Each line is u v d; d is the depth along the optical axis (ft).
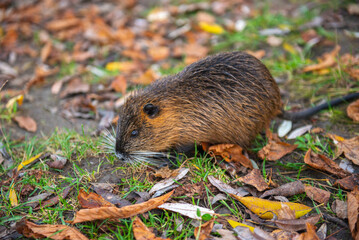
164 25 21.02
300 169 10.68
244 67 11.39
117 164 11.14
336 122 12.89
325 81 15.20
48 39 20.33
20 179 10.64
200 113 10.94
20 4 23.56
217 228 8.67
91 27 20.83
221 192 9.84
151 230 8.64
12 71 17.87
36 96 16.08
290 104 14.26
